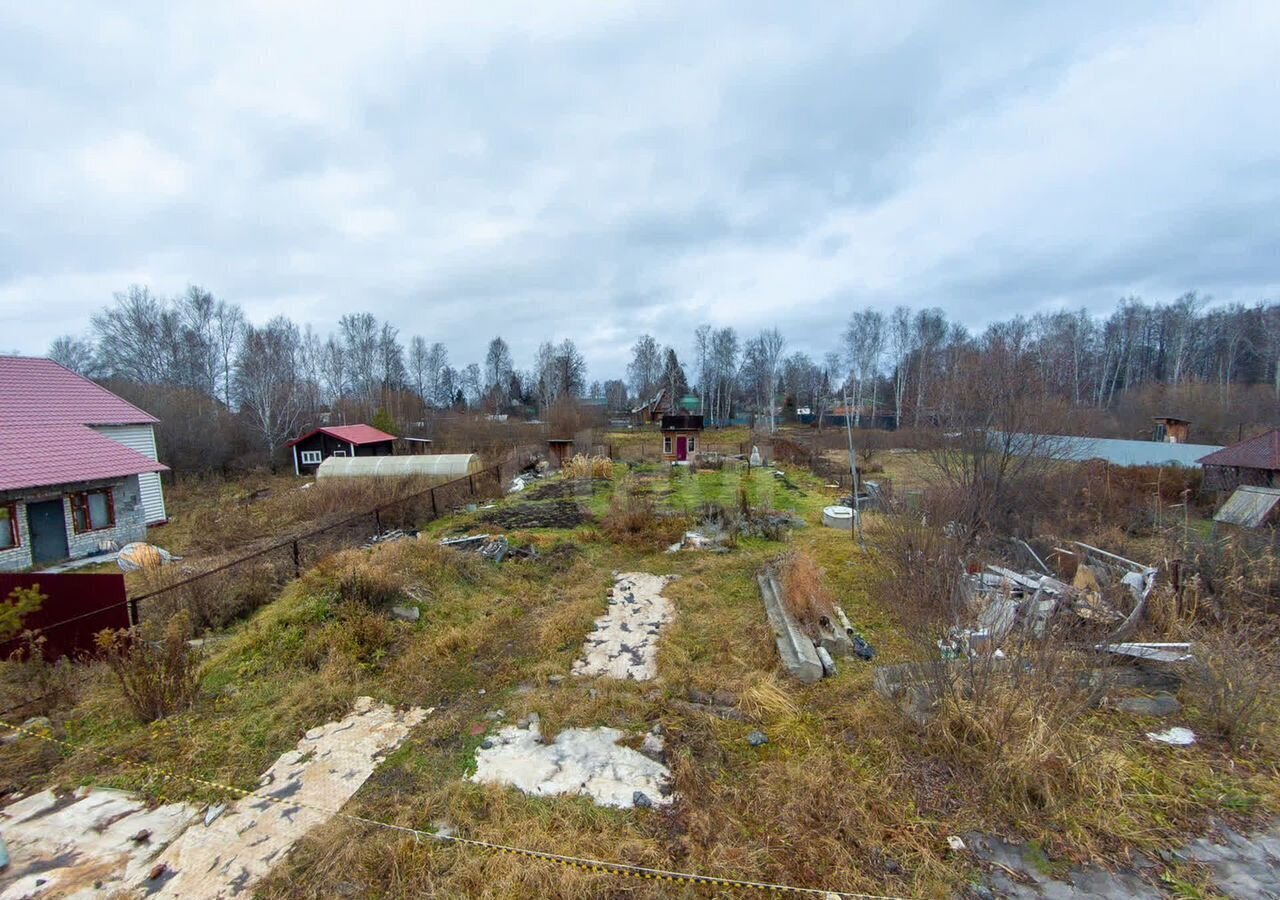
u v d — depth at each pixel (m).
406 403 40.94
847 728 4.15
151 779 3.71
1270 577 5.59
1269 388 30.17
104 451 13.85
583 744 4.07
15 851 3.08
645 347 67.81
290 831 3.23
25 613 5.28
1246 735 3.82
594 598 7.26
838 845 2.99
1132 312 46.00
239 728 4.31
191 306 34.78
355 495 14.81
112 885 2.83
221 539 12.12
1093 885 2.70
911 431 13.65
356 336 47.16
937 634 4.62
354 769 3.82
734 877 2.81
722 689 4.86
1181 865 2.80
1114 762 3.47
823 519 11.66
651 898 2.68
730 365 57.81
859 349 51.78
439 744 4.12
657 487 17.23
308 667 5.32
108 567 12.11
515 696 4.88
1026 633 4.31
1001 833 3.05
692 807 3.34
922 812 3.22
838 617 6.17
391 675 5.22
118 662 4.54
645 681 5.11
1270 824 3.07
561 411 36.50
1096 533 9.16
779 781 3.56
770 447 26.69
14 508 11.75
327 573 7.04
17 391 14.49
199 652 5.55
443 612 6.58
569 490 16.94
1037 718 3.51
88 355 40.03
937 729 3.78
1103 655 4.39
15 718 4.49
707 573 8.34
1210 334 41.81
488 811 3.34
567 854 2.98
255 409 30.36
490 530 11.18
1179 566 6.01
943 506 8.21
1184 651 4.60
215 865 2.97
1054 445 9.39
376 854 3.00
